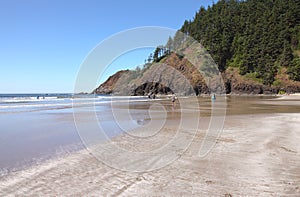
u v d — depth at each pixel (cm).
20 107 2009
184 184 338
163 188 326
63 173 390
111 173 388
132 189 324
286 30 7519
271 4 9562
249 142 595
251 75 6825
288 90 6103
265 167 406
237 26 8181
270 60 6806
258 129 782
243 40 7538
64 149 555
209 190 318
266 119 1045
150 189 324
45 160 467
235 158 461
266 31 7612
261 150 516
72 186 338
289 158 456
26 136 721
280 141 601
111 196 305
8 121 1080
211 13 8412
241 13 9262
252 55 7062
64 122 1020
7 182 354
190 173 382
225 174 375
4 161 461
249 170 393
